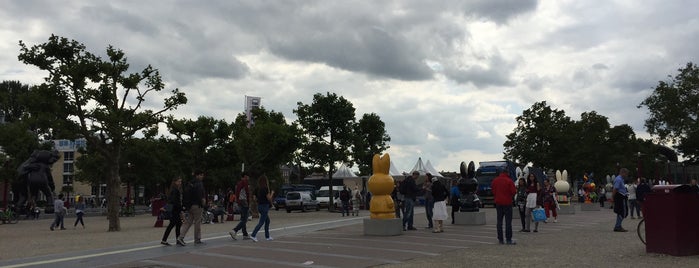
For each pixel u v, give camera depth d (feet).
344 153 127.65
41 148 166.40
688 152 180.04
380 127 144.66
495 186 43.91
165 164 174.91
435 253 37.55
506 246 41.70
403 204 60.90
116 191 71.82
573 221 72.23
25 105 69.67
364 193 143.33
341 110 126.82
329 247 41.50
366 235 51.96
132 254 38.52
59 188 327.88
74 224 92.94
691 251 35.14
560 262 32.53
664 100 172.24
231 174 196.75
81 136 72.64
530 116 208.85
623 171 53.93
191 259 35.22
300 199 136.05
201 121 127.65
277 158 114.83
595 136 205.05
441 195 55.01
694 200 35.63
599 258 34.19
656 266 30.83
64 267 32.53
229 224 82.07
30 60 68.28
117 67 72.02
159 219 79.66
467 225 65.46
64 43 69.26
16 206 135.64
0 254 41.63
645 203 36.76
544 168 204.13
